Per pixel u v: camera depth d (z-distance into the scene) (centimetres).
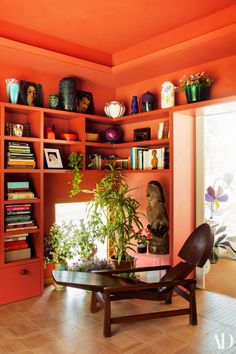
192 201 403
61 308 338
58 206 430
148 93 411
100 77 418
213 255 498
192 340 274
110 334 281
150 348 262
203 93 355
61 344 267
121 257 396
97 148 468
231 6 292
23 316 319
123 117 431
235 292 388
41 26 330
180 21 320
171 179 379
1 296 346
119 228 388
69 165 409
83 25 328
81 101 430
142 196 448
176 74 396
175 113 380
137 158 429
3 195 345
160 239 404
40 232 373
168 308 341
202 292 388
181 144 388
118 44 374
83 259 405
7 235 349
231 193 538
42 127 374
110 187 417
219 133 545
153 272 413
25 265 362
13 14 306
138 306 347
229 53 337
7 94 360
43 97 397
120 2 285
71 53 368
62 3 286
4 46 318
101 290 291
